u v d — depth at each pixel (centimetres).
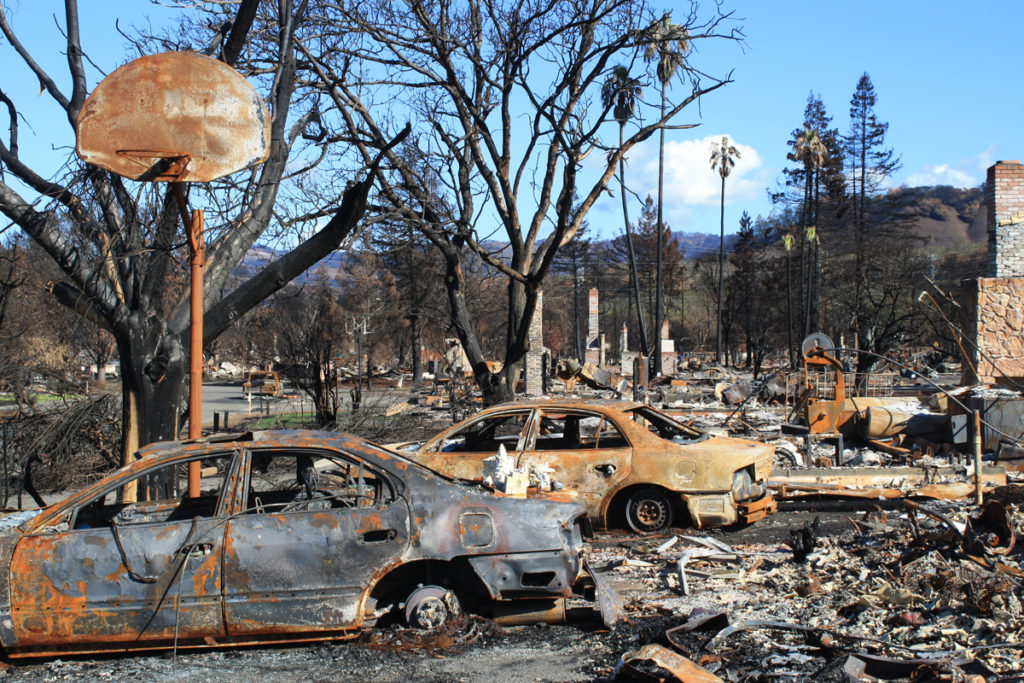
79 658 577
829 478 1138
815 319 6831
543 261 1509
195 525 571
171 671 547
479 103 1625
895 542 764
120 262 934
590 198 1590
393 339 5803
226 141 829
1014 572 643
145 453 606
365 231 1428
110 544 564
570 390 3588
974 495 1034
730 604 671
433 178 1589
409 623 596
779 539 907
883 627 595
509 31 1548
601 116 1488
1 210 892
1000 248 2384
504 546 586
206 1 1219
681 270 10875
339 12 1571
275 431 634
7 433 1226
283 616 566
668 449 922
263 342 4128
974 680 470
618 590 711
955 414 1488
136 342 922
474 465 938
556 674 531
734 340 8775
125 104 810
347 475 631
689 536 886
